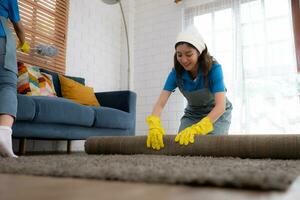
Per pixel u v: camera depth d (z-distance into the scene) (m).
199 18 4.04
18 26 1.71
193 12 4.10
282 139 1.29
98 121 2.54
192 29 1.64
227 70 3.71
